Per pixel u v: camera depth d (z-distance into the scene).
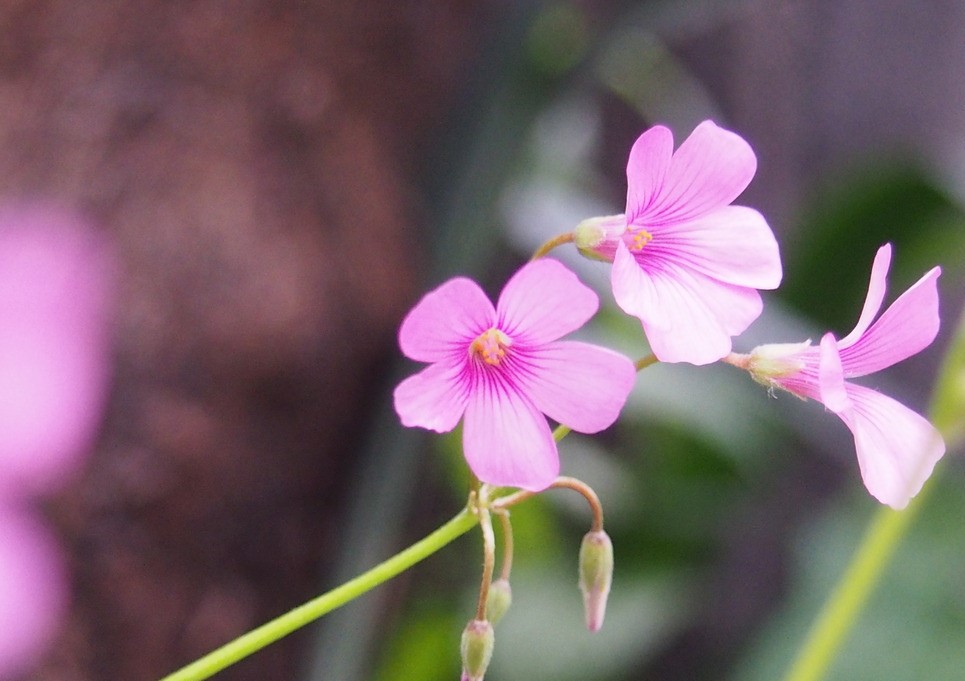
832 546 0.37
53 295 0.15
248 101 0.33
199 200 0.32
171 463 0.32
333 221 0.35
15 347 0.14
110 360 0.31
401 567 0.25
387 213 0.36
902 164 0.40
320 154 0.35
